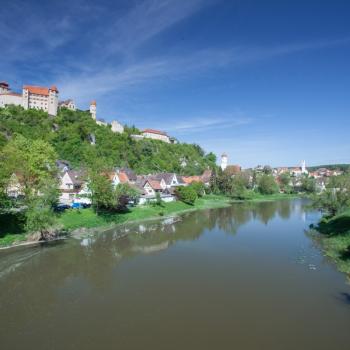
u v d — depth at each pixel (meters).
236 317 24.89
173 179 114.38
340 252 41.75
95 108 192.12
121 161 145.62
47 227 51.03
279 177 170.12
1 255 42.56
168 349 20.61
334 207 63.56
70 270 36.66
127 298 28.58
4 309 26.55
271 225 66.69
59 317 25.03
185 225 67.06
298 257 41.56
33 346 21.06
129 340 21.67
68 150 132.00
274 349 20.69
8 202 52.62
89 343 21.34
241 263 39.09
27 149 69.56
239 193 127.50
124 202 73.50
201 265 38.38
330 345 21.12
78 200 77.69
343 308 26.39
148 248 46.97
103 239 53.03
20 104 158.25
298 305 26.98
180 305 27.11
